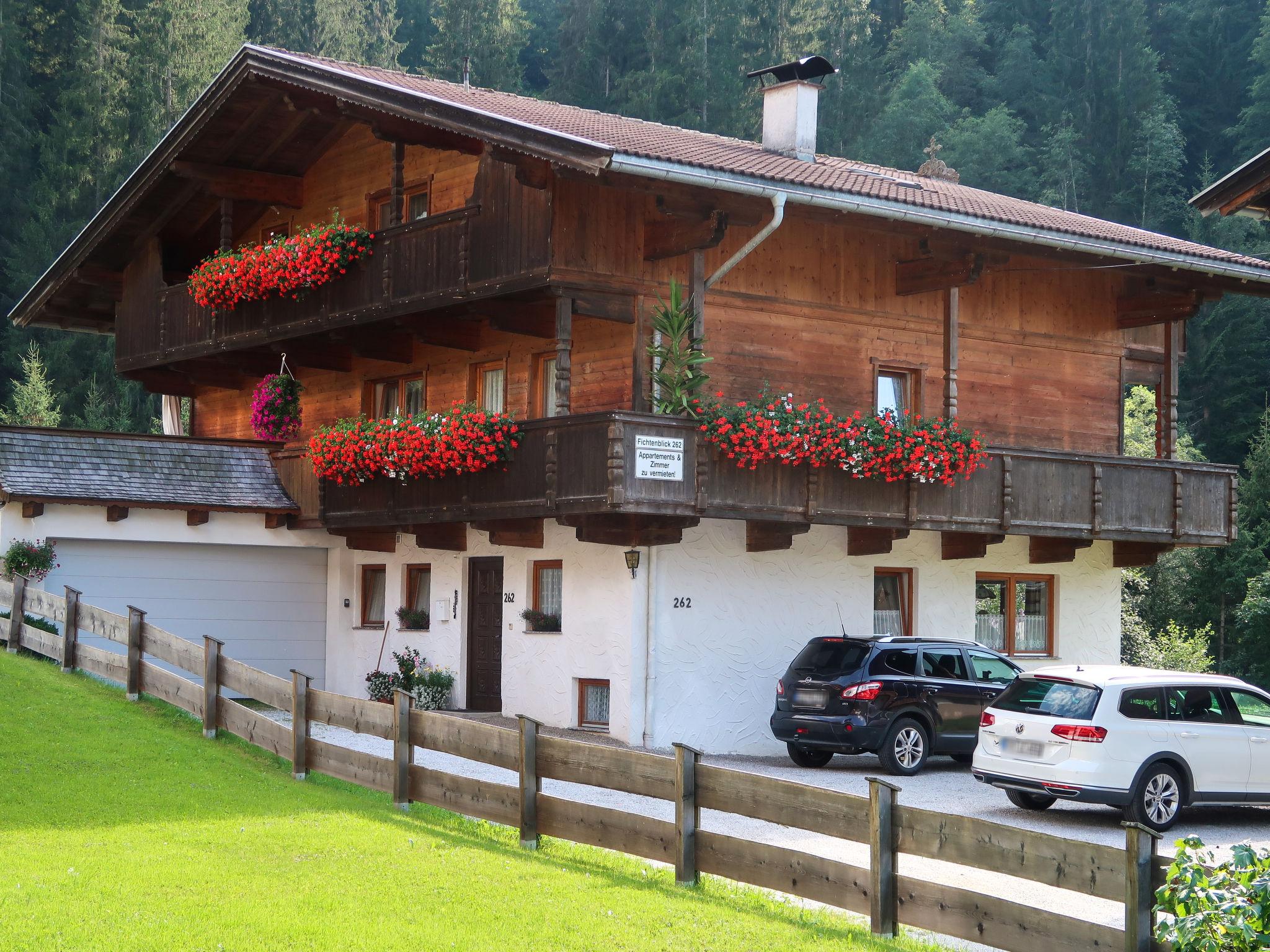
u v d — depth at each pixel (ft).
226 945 29.94
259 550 80.94
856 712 60.54
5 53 184.65
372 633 81.30
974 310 76.48
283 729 51.11
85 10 188.85
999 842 30.71
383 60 228.22
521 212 62.85
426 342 71.92
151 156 82.58
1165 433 82.79
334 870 36.60
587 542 64.39
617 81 230.07
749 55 230.07
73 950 29.04
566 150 57.36
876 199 62.80
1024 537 79.41
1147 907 27.99
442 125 63.16
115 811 42.16
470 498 66.74
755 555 69.10
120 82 185.47
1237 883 25.73
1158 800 49.49
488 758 42.96
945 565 76.23
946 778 60.95
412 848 39.52
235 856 37.52
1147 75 229.25
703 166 57.88
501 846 41.11
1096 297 81.61
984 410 76.74
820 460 64.28
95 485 74.49
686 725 66.23
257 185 83.82
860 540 71.36
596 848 41.68
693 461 61.16
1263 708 52.13
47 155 180.96
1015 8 273.13
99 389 171.53
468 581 75.72
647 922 32.94
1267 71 221.25
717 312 67.36
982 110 254.68
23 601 67.05
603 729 67.41
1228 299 191.72
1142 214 222.07
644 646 65.57
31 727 51.83
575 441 61.05
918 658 62.44
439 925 31.99
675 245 63.00
